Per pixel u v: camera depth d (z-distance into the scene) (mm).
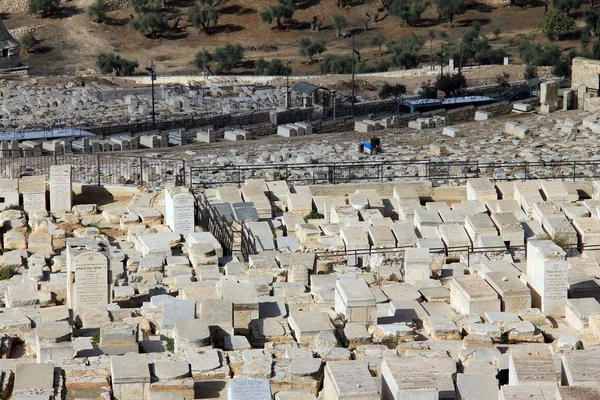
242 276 80625
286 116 185875
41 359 59344
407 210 100500
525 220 96562
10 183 105000
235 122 182625
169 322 65375
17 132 158375
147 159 126062
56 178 103375
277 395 54969
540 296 74188
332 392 52750
